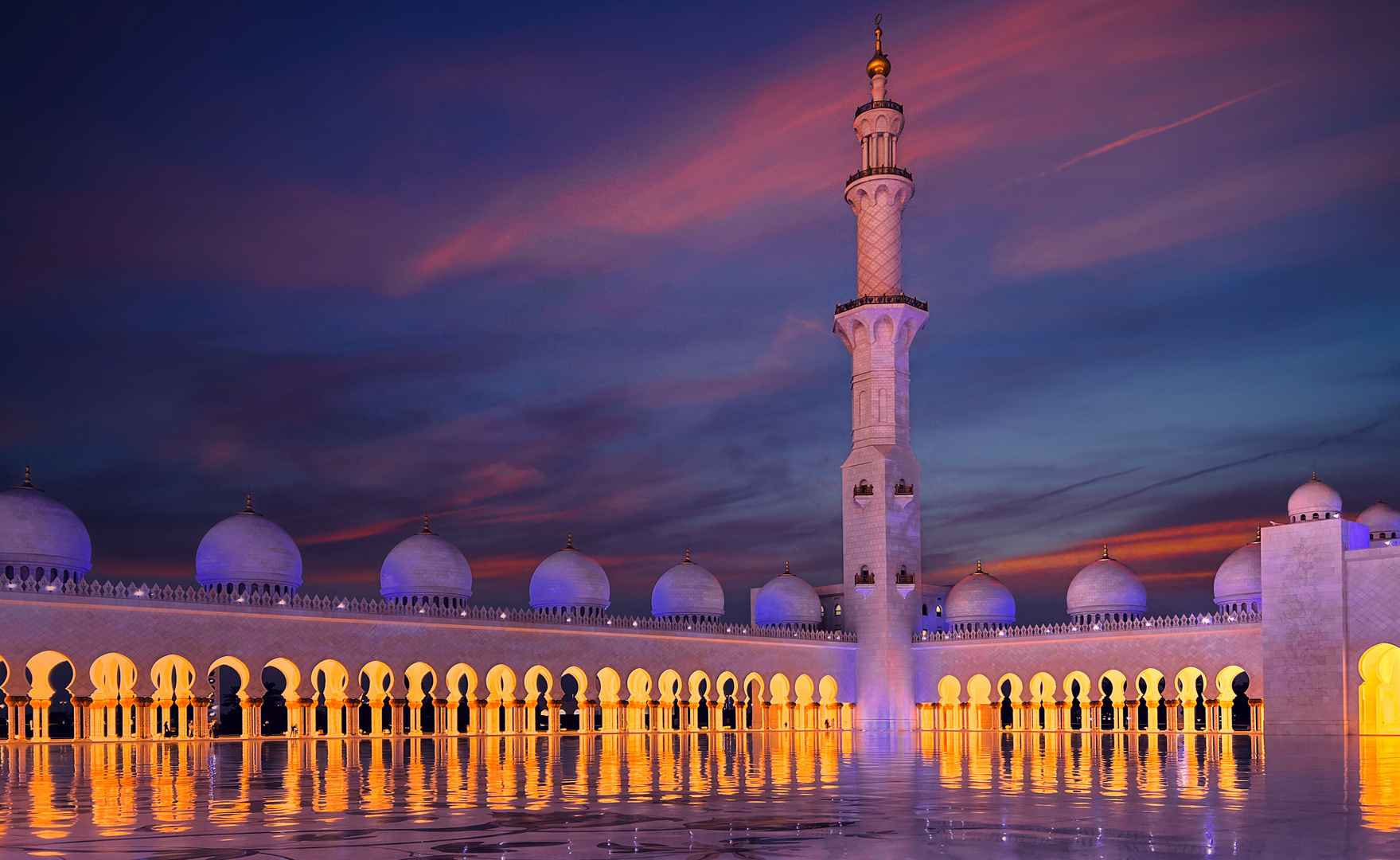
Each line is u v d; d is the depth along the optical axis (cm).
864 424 9175
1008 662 8562
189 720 7850
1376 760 4019
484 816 2134
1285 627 6688
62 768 3694
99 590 5969
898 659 8950
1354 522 6681
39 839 1831
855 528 9194
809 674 8900
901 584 8944
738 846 1731
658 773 3347
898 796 2555
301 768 3656
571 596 8488
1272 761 3928
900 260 9156
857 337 9275
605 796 2547
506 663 7419
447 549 7831
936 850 1683
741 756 4391
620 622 8250
